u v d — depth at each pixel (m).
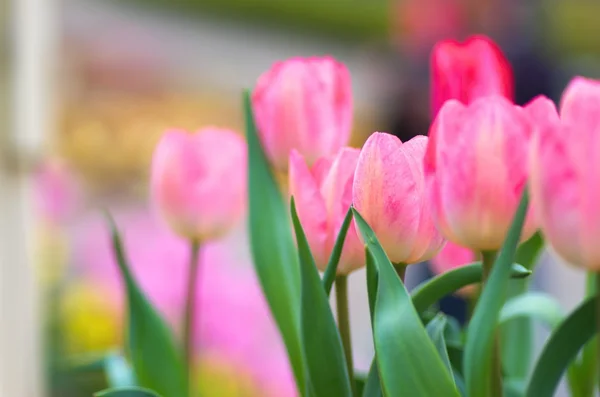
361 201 0.80
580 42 12.47
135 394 0.86
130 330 0.95
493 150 0.79
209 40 13.48
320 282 0.80
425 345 0.77
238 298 1.71
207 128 1.00
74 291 1.99
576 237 0.74
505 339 0.97
